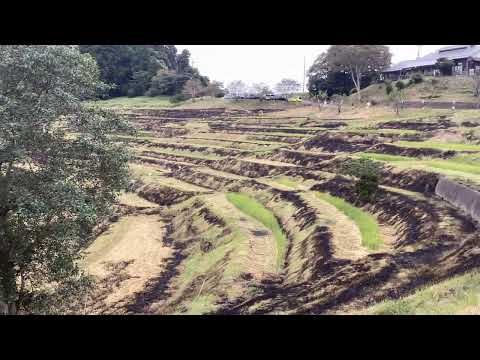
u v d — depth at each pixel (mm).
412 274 22969
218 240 38469
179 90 140625
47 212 22547
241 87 162375
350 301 21750
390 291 21703
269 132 82562
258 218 42188
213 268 32500
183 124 102562
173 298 30250
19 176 23594
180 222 48250
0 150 22500
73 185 24156
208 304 25828
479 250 22344
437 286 19625
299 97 122812
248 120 94875
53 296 27844
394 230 31750
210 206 47125
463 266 21453
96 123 25953
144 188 63188
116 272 36781
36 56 23438
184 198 56531
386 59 98250
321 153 60125
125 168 28234
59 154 24922
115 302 31328
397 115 69750
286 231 37500
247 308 23844
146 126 105812
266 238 36906
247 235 37125
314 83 110625
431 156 46375
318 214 36719
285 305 23172
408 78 93750
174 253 40656
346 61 94875
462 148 46125
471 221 27828
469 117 56719
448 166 39938
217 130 92250
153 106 125375
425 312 17297
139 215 52938
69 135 26688
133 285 34062
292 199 43781
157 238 44875
